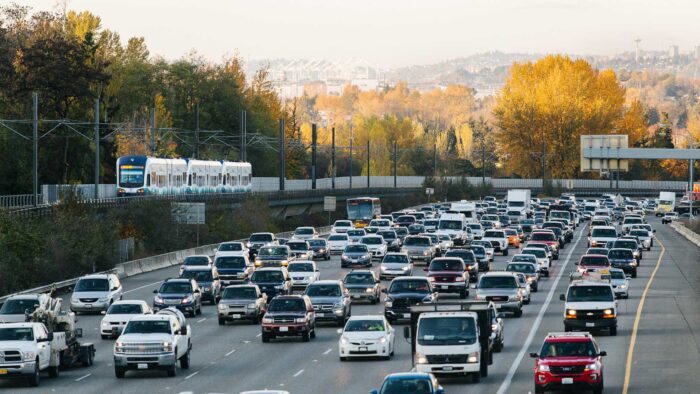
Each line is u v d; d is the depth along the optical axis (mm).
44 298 140625
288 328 138750
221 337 145500
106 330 144000
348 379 109188
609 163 177000
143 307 147500
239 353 130750
